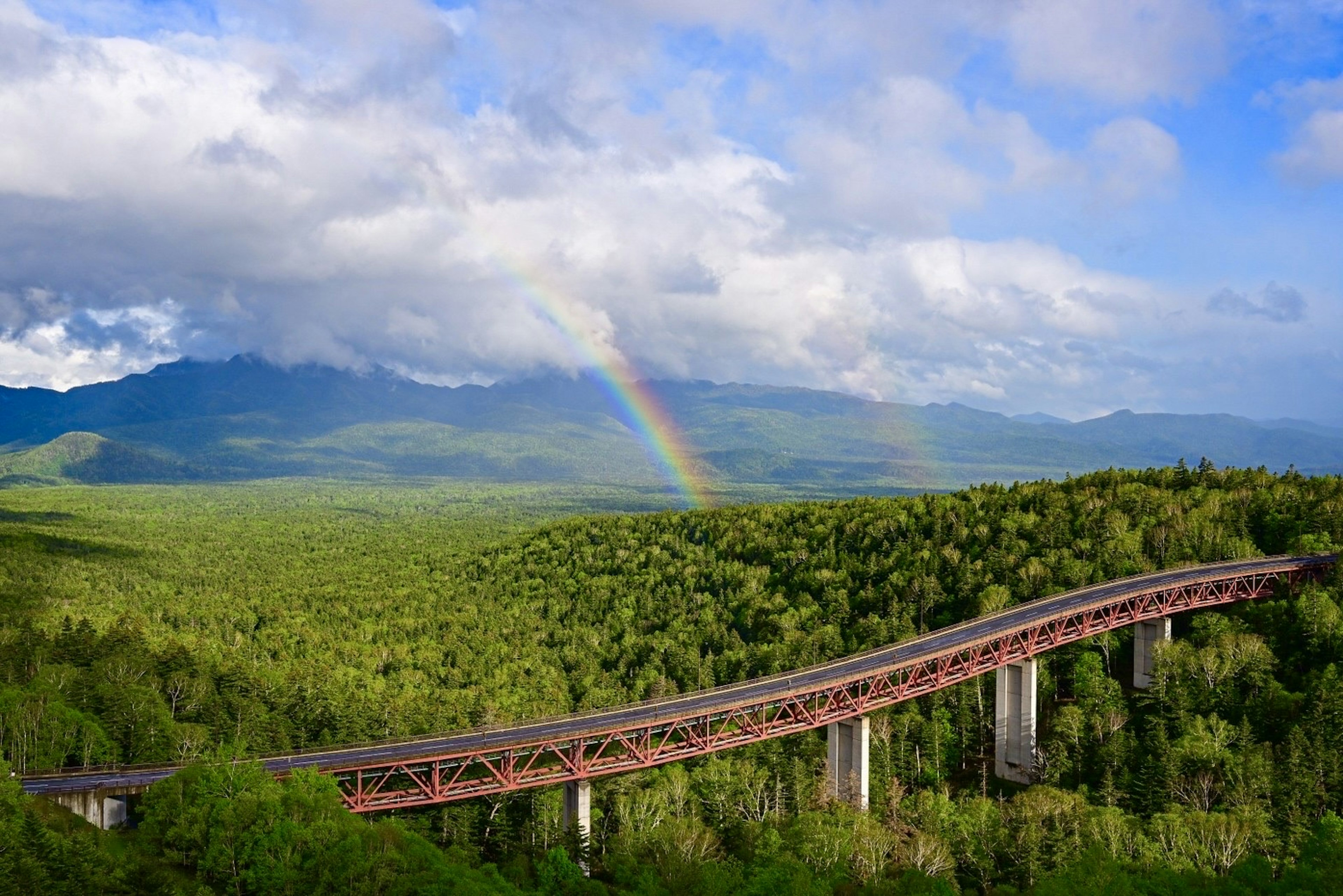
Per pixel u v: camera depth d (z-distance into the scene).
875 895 96.38
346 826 95.00
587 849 114.62
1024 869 107.50
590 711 134.62
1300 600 170.75
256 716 159.88
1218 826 111.62
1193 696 155.75
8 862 80.94
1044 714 171.00
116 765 115.00
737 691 143.00
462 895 84.88
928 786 154.12
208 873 91.94
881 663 149.50
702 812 131.75
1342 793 125.56
